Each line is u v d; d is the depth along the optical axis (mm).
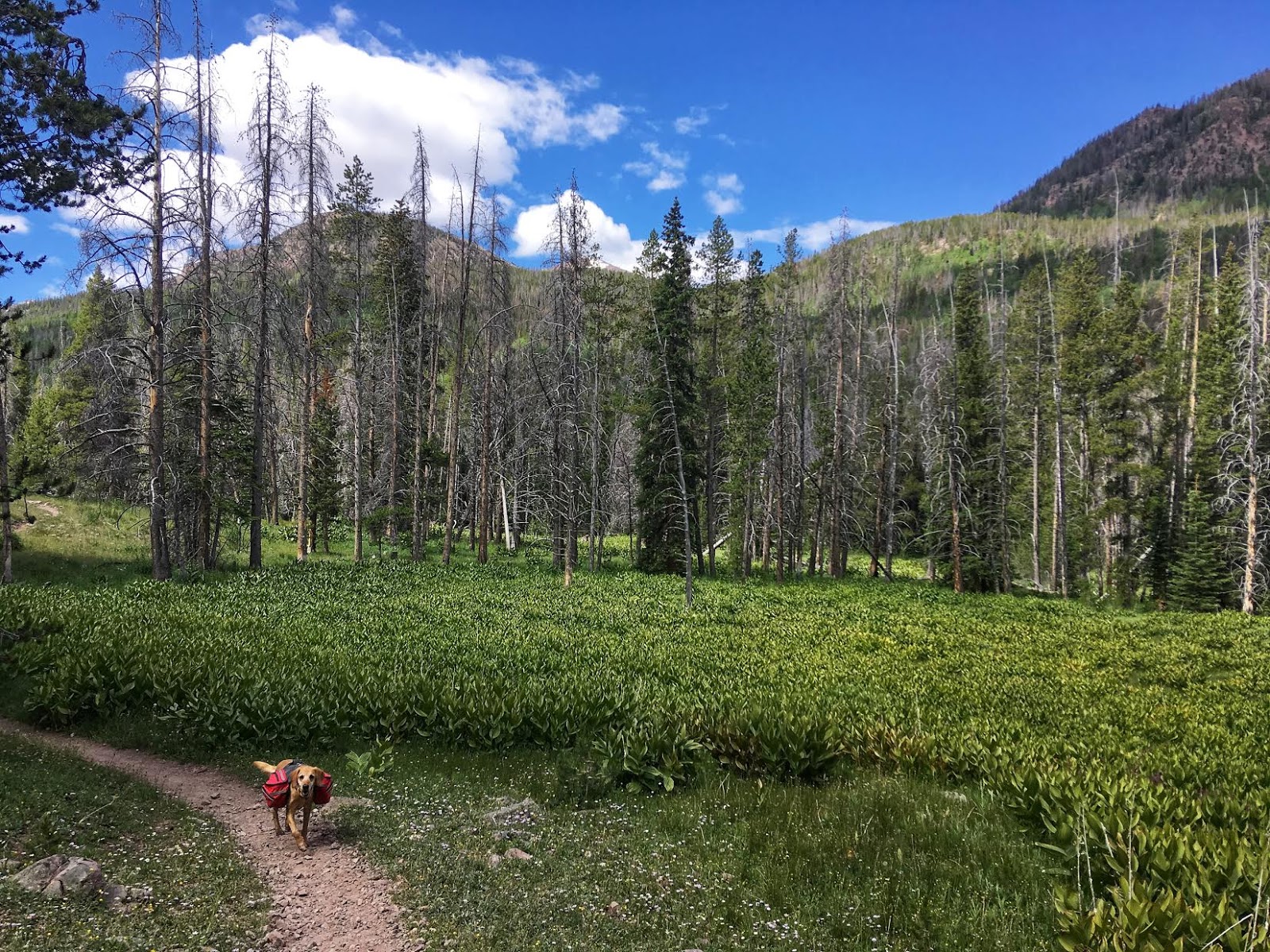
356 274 34688
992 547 42344
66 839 6074
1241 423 35625
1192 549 37250
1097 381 42969
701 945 5188
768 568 47250
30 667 11445
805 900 5887
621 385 51031
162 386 22703
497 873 6180
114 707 10414
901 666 18891
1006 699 15547
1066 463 50906
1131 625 28000
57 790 7133
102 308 22672
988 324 60406
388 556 37781
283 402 38969
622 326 44562
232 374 28812
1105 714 14461
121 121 13469
